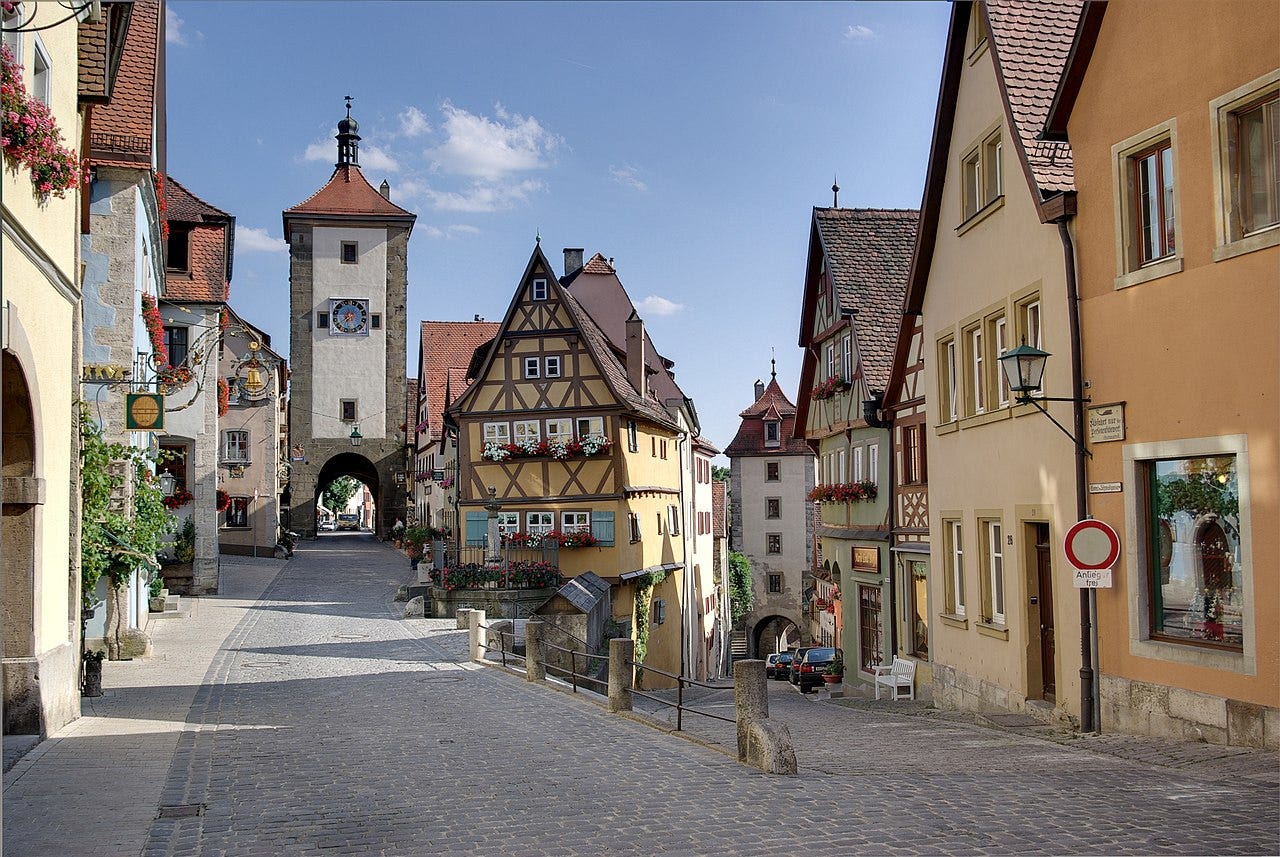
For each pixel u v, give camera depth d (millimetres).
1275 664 10008
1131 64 12047
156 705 14344
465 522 34000
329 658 20547
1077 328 13039
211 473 32969
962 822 7305
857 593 25281
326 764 10141
